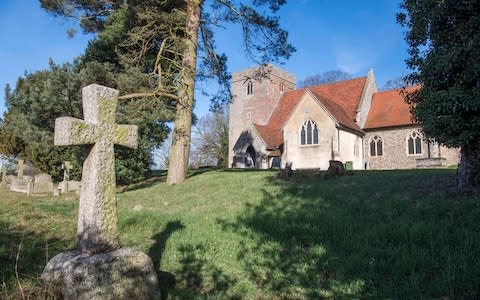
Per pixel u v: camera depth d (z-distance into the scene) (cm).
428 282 506
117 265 463
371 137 3716
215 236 771
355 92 3919
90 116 512
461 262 535
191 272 605
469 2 902
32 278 508
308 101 3391
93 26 2303
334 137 3206
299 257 634
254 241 730
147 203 1381
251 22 1903
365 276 541
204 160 6212
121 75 1817
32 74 2747
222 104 2141
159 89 1733
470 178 928
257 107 4847
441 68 934
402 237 654
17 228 922
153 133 2166
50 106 1866
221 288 550
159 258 666
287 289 533
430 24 1027
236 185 1477
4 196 1739
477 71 850
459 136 898
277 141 3959
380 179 1308
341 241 674
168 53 2028
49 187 1950
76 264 441
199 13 1917
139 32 1755
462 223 691
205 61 2011
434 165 2712
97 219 489
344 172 1600
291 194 1145
